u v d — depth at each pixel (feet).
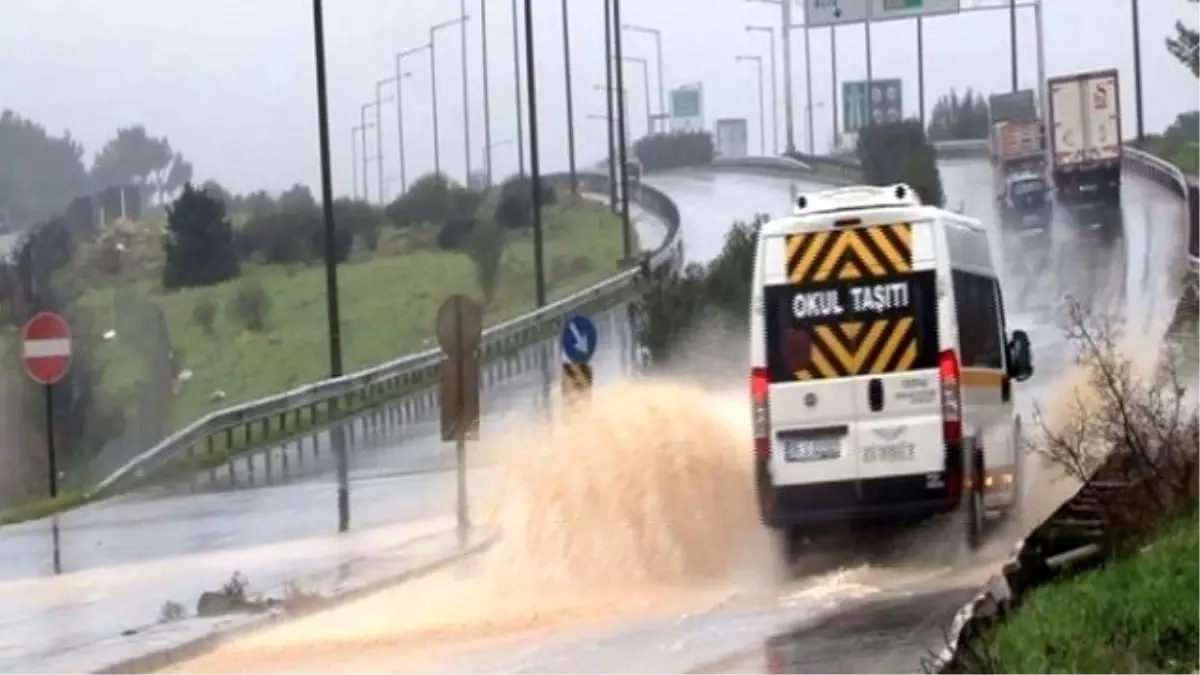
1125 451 72.69
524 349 254.06
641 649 66.59
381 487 143.02
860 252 84.02
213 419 183.42
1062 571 66.03
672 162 622.13
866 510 83.51
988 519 88.07
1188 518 66.39
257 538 116.26
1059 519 73.46
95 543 121.90
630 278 295.69
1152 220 303.48
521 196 429.79
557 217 437.58
